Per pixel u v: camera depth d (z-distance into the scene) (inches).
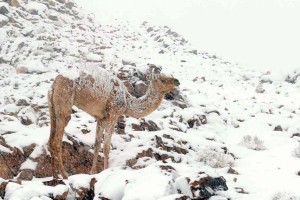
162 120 517.7
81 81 335.6
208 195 254.4
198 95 730.8
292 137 577.3
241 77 1043.9
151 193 233.1
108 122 350.6
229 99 786.2
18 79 705.6
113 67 828.0
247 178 359.9
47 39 995.3
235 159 446.6
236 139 553.9
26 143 355.6
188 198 228.5
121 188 249.6
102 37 1214.9
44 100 504.4
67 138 378.3
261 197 304.0
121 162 379.2
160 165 281.3
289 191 320.2
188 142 466.3
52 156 329.4
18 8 1162.6
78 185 265.9
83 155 378.6
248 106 735.1
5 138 359.6
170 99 617.0
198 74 991.0
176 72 981.8
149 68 590.6
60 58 865.5
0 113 451.5
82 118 457.4
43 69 769.6
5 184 257.3
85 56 898.1
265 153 470.0
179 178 257.9
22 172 331.3
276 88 923.4
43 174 342.3
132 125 461.7
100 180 266.7
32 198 233.1
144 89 559.5
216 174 273.9
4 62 832.9
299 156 445.4
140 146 410.6
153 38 1440.7
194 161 414.0
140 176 258.2
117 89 350.3
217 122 603.8
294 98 823.7
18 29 1021.8
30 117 442.0
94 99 341.4
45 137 370.9
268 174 374.3
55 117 331.9
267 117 663.1
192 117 562.9
